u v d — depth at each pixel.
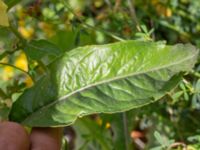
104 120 0.39
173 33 0.52
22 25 0.48
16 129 0.24
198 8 0.53
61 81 0.28
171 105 0.46
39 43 0.33
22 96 0.28
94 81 0.28
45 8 0.48
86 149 0.51
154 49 0.28
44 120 0.27
